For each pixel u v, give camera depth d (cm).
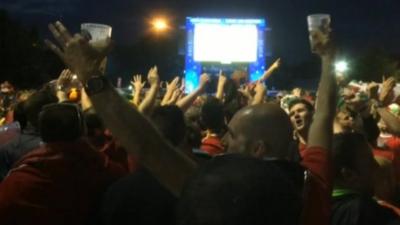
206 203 138
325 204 239
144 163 226
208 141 543
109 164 360
